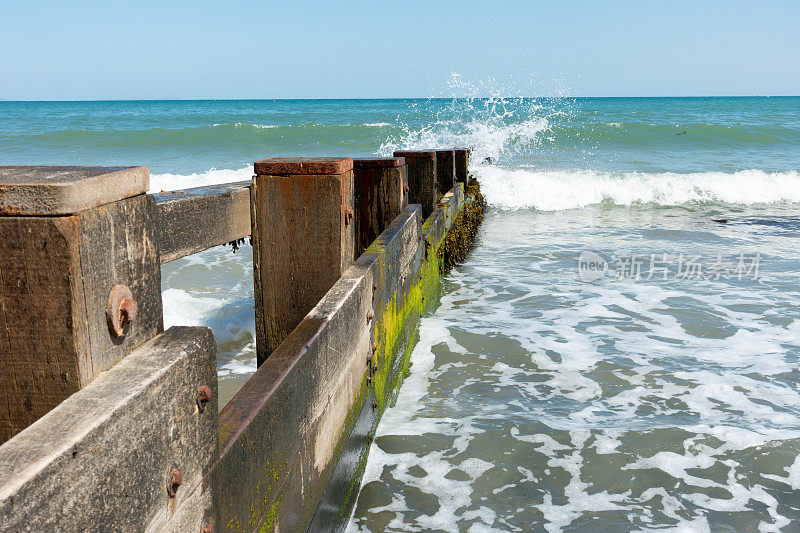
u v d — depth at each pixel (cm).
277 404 239
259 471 225
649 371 548
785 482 392
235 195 365
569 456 420
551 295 768
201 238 332
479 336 627
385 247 457
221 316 630
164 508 165
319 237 378
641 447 428
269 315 392
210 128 2855
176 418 171
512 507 370
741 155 2270
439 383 530
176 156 2333
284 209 378
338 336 328
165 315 632
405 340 548
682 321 675
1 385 157
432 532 348
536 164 1969
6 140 2611
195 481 181
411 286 579
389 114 4803
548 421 464
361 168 577
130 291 174
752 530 349
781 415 469
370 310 407
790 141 2622
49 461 123
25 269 150
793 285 809
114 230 167
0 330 154
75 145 2553
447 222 854
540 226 1227
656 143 2514
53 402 157
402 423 460
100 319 161
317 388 292
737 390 511
